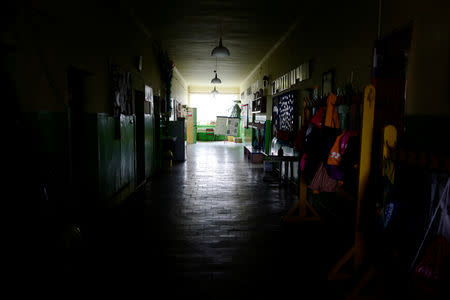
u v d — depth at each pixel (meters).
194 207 4.73
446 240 1.84
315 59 4.78
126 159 5.20
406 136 2.43
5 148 2.29
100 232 3.67
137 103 6.32
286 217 4.05
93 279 2.61
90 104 3.75
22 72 2.44
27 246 2.42
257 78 11.02
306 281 2.62
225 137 17.84
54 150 2.88
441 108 2.06
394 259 2.13
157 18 5.82
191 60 10.16
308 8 5.09
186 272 2.74
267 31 6.56
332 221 3.88
